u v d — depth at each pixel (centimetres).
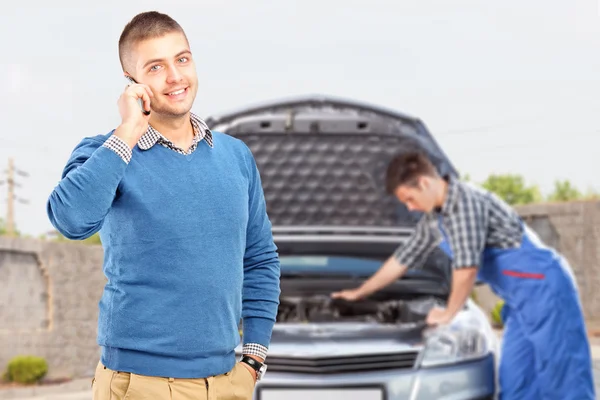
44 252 1301
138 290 189
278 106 508
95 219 181
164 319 189
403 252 470
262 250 216
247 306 216
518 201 2920
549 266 455
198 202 191
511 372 466
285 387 394
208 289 191
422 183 449
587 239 1543
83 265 1368
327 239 489
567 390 450
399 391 395
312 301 482
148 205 187
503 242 459
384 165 523
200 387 193
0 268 1241
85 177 179
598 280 1524
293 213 536
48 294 1307
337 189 531
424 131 504
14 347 1233
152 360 190
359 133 511
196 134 198
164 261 188
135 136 185
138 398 190
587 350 454
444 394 399
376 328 424
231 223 195
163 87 191
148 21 195
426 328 421
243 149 210
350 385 393
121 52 197
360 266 497
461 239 444
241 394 206
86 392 998
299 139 520
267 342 215
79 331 1346
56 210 180
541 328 454
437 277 500
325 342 406
